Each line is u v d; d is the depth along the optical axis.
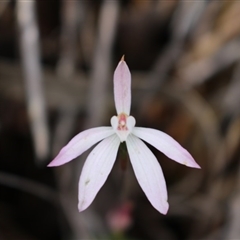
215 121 0.25
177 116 0.25
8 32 0.25
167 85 0.25
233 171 0.24
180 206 0.24
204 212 0.24
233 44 0.25
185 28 0.24
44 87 0.24
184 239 0.24
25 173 0.24
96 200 0.23
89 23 0.25
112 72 0.25
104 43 0.23
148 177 0.15
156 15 0.26
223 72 0.26
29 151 0.24
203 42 0.25
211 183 0.24
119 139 0.15
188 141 0.25
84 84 0.24
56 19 0.26
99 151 0.15
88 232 0.22
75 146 0.15
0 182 0.22
